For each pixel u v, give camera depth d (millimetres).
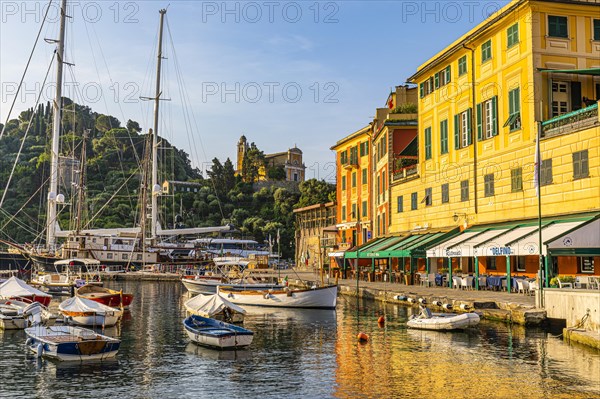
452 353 23047
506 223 38906
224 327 27250
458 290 39938
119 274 89875
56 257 89625
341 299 47562
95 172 177000
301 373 20281
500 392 17172
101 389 18312
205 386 18609
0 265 94188
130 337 29156
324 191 140750
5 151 190625
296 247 105188
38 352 23266
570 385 17656
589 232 29750
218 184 172000
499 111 40281
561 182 34188
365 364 21547
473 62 43438
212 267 92750
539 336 25703
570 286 27859
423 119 51688
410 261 51438
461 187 44875
